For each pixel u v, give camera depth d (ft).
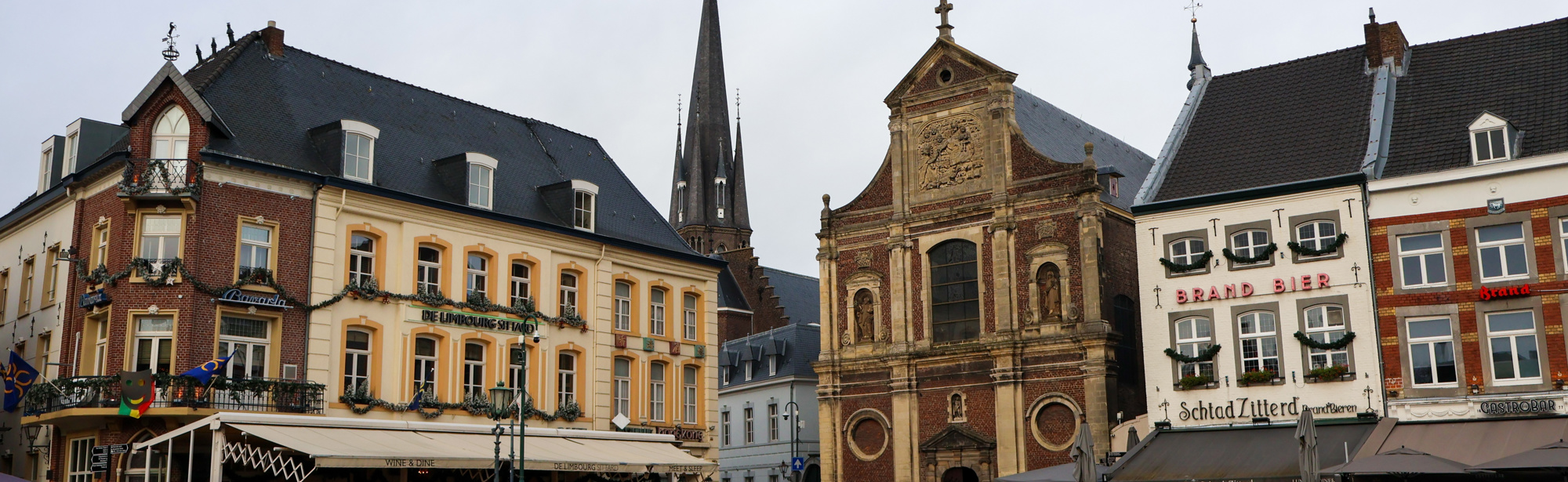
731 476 244.63
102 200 114.93
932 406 160.56
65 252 117.91
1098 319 147.54
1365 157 126.82
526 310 134.51
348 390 119.24
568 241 141.08
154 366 108.58
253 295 112.57
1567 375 111.86
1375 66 138.62
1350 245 123.13
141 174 110.01
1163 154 139.44
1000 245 156.56
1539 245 114.93
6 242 136.15
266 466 100.48
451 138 142.72
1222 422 126.72
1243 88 146.82
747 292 294.46
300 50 134.72
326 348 117.50
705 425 155.43
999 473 152.15
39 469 120.06
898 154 167.63
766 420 236.63
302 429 103.55
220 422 98.32
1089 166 150.82
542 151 155.12
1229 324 128.06
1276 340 125.70
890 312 165.17
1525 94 126.11
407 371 123.34
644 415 146.82
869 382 165.89
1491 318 116.57
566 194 143.33
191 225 110.32
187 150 112.98
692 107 421.18
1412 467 100.53
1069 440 148.46
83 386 106.11
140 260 108.88
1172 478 118.83
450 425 118.93
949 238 161.79
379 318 122.31
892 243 165.58
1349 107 135.64
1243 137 138.82
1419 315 119.14
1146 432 134.82
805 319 303.07
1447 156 123.44
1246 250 128.77
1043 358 152.05
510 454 110.52
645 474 135.95
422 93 145.79
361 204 122.21
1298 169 130.72
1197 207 131.23
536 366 134.51
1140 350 157.99
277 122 122.62
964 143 162.71
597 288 143.64
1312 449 106.83
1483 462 107.24
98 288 110.93
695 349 156.15
